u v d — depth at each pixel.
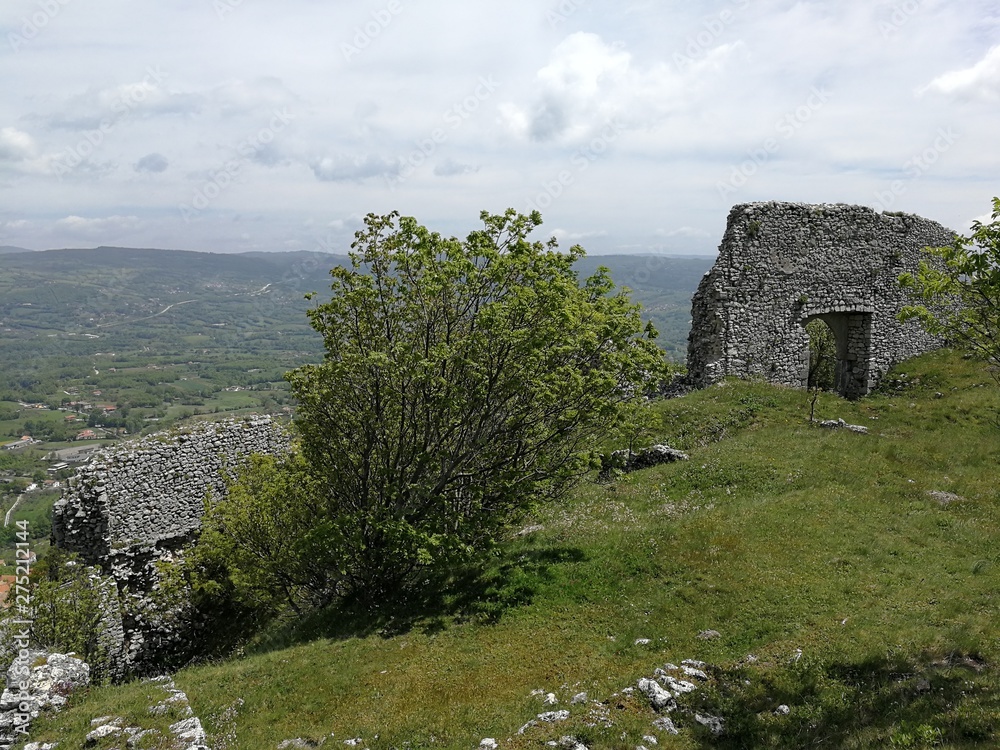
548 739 9.88
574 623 14.26
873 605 13.10
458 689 12.30
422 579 17.94
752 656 11.83
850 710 9.77
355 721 11.65
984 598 12.83
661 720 10.16
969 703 9.27
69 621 19.09
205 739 11.47
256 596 23.36
